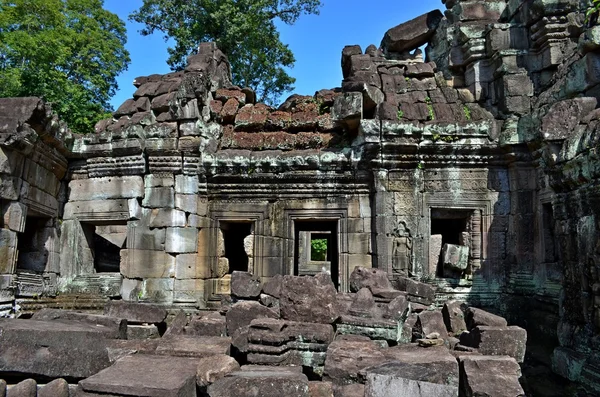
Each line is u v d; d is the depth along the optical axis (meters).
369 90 9.30
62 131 9.35
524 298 8.76
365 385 4.14
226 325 6.37
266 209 9.83
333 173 9.55
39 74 14.97
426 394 3.95
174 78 11.05
